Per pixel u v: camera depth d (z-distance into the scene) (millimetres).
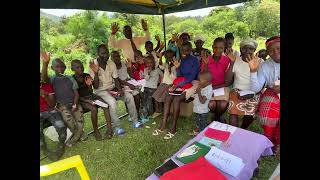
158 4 5484
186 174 1787
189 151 2148
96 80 3967
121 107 5246
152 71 4434
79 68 3732
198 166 1867
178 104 3734
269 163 2908
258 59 3213
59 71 3561
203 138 2361
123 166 3141
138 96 4301
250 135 2289
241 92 3334
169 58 4293
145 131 4055
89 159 3320
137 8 5188
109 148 3582
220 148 2168
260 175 2715
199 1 5145
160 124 4277
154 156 3318
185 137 3758
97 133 3844
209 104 3545
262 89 3189
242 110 3219
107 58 4121
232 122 3322
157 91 4164
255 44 3369
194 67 3865
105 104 3801
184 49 3916
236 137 2289
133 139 3799
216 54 3643
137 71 4738
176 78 3998
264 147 2193
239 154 2072
